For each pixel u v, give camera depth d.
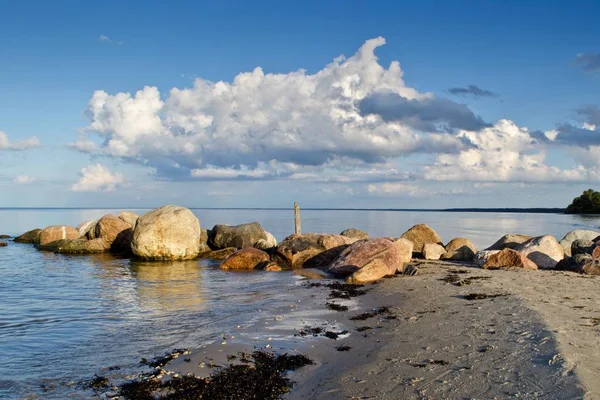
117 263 25.62
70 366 8.74
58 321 12.25
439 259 24.58
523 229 61.69
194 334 10.70
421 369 7.55
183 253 26.52
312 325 11.29
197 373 8.15
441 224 79.81
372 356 8.57
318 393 7.09
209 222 80.81
